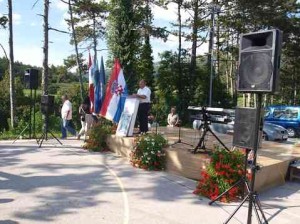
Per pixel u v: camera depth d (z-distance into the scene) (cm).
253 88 517
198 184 684
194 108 774
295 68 3778
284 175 799
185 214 577
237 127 557
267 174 726
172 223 540
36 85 1404
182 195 667
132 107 1027
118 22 2006
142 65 2786
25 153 998
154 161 840
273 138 1589
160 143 846
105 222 534
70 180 743
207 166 681
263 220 569
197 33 2789
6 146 1116
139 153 870
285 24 3019
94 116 1248
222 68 4312
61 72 4188
